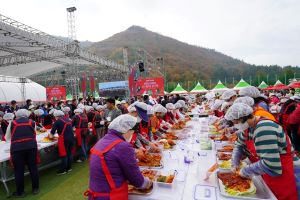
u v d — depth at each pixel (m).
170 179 2.11
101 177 1.74
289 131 6.53
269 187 2.02
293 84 17.58
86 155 6.39
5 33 10.18
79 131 6.13
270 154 1.83
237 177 2.07
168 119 6.08
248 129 2.20
